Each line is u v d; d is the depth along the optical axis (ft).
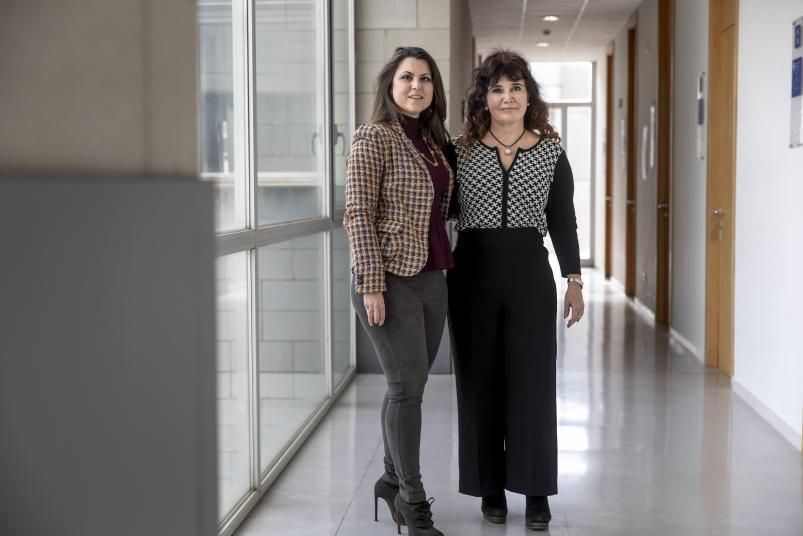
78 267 2.57
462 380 10.34
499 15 35.37
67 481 2.58
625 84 36.22
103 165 2.94
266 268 11.98
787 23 14.70
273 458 12.53
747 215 17.31
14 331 2.37
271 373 12.34
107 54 2.96
